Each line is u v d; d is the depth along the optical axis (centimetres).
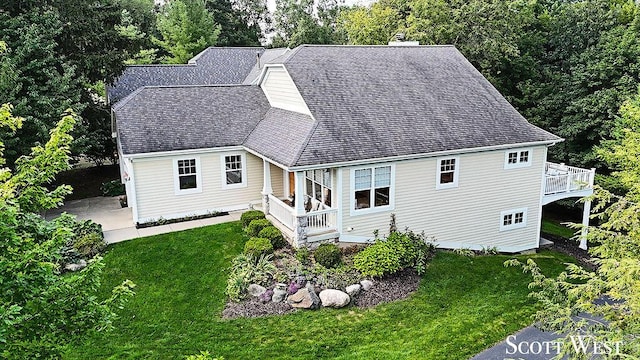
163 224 1859
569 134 2656
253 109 2125
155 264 1531
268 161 1719
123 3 4716
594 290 839
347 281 1455
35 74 1998
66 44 2316
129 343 1175
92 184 2619
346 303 1361
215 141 1931
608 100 2469
